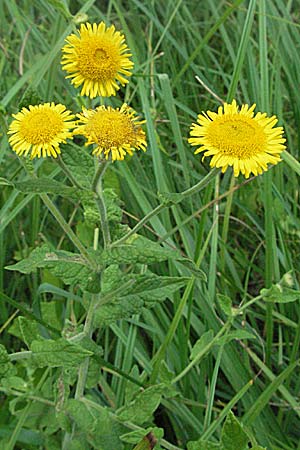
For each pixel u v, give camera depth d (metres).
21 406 0.45
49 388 0.43
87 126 0.36
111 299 0.39
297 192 0.50
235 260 0.52
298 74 0.52
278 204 0.50
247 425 0.41
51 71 0.51
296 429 0.45
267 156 0.36
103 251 0.38
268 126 0.36
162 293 0.39
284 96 0.56
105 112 0.36
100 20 0.64
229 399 0.46
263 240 0.50
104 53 0.37
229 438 0.34
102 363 0.41
